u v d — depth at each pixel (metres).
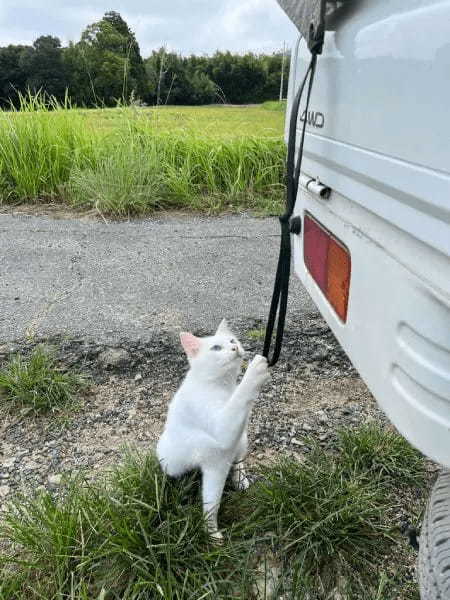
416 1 0.43
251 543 0.67
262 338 1.26
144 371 1.14
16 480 0.86
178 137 2.67
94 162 2.53
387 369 0.53
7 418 1.01
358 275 0.61
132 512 0.71
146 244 1.95
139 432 0.97
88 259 1.79
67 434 0.97
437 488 0.59
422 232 0.44
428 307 0.45
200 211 2.38
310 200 0.81
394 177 0.48
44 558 0.69
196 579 0.64
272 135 2.70
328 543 0.69
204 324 1.33
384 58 0.49
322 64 0.67
